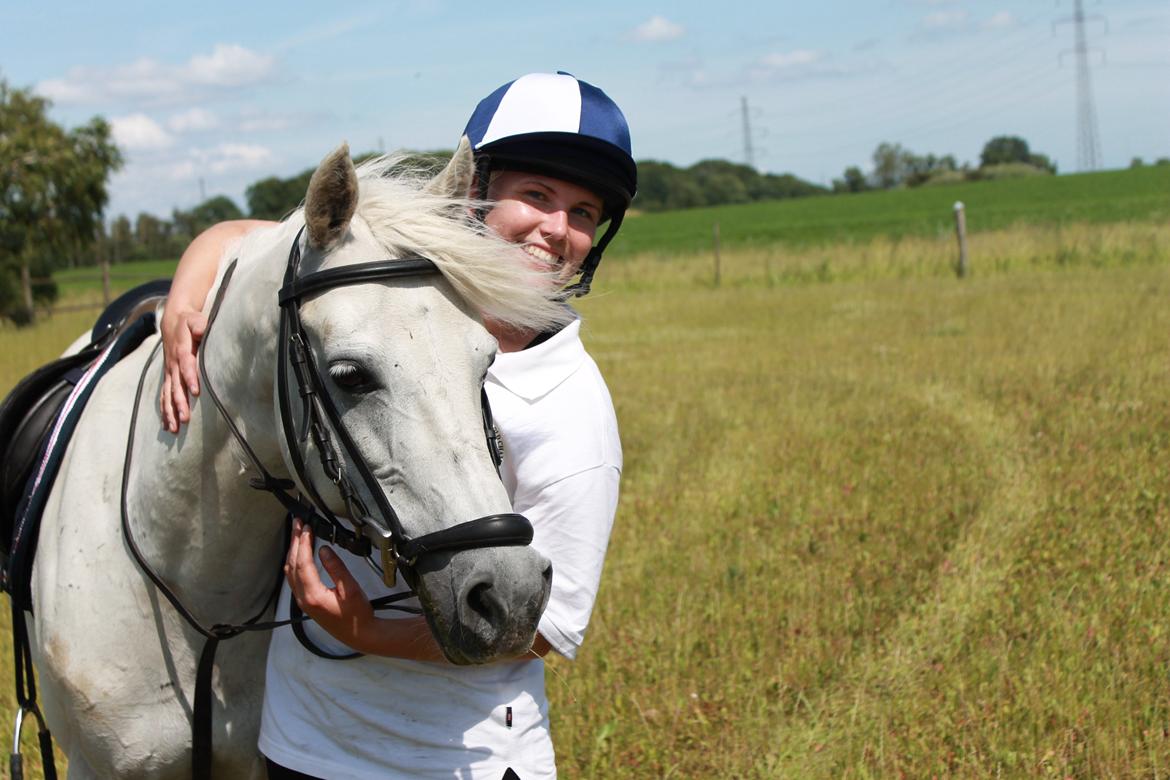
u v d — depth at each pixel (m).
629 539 5.31
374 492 1.74
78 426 2.46
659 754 3.41
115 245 68.81
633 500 5.96
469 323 1.82
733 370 10.41
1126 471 5.82
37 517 2.45
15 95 23.95
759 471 6.48
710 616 4.34
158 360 2.28
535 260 1.97
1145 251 19.67
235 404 2.03
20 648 2.51
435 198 1.90
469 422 1.75
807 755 3.33
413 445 1.72
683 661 3.95
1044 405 7.65
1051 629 3.97
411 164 2.09
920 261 21.47
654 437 7.54
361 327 1.75
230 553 2.16
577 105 2.10
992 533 5.07
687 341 13.16
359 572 2.07
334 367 1.75
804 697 3.66
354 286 1.78
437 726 2.00
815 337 12.52
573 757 3.37
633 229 56.00
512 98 2.13
